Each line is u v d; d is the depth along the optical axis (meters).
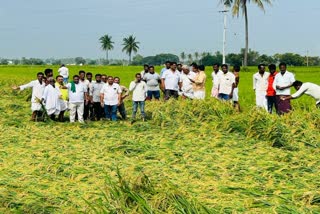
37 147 11.59
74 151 11.01
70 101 15.99
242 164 9.45
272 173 8.54
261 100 17.16
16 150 11.16
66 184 8.07
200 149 11.11
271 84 16.58
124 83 34.56
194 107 15.22
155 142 12.01
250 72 52.91
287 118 13.04
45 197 7.08
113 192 6.32
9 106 18.94
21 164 9.68
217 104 15.30
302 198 6.89
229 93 17.52
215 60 116.31
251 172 8.70
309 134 12.02
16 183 7.95
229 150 11.11
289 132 11.99
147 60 172.38
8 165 9.56
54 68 71.56
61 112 16.52
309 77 42.81
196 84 18.03
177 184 7.96
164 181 6.82
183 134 13.12
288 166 9.11
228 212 6.29
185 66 18.39
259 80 17.14
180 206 5.82
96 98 16.80
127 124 15.42
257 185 7.80
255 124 12.66
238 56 103.31
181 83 18.78
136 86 16.25
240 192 7.34
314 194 6.82
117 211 5.87
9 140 12.58
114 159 10.13
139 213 5.79
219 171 8.93
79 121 16.08
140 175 6.88
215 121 14.13
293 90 27.52
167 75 18.70
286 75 15.80
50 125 15.45
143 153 10.73
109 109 16.53
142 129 14.41
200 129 13.61
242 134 13.02
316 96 14.45
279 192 7.24
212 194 7.29
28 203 6.79
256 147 11.48
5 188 7.52
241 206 6.54
